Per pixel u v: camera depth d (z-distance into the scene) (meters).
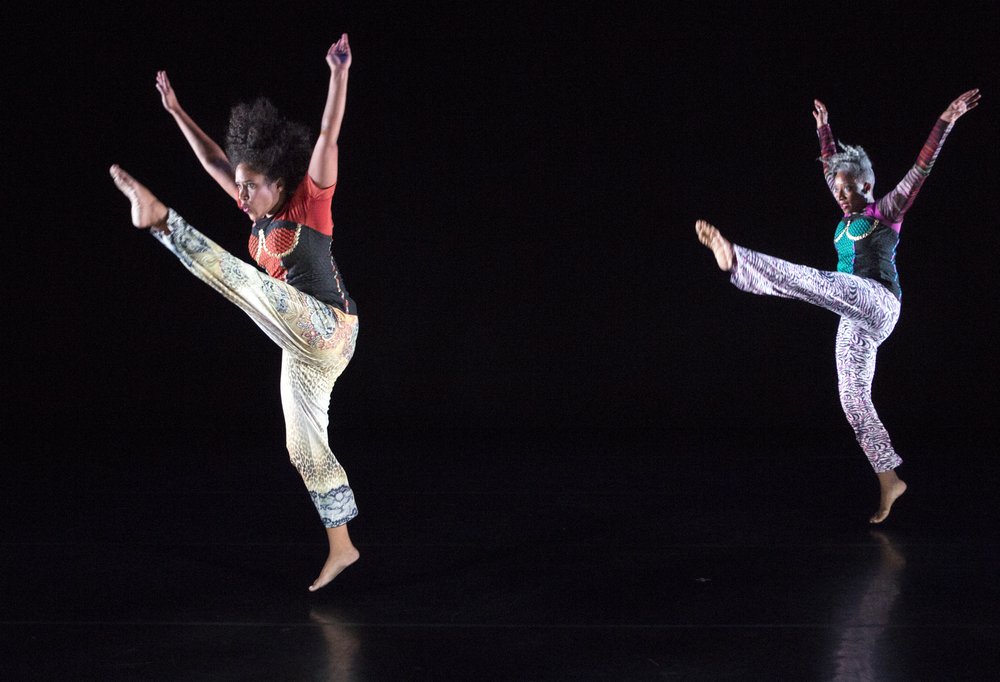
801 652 2.35
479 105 5.93
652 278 5.93
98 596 2.84
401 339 6.05
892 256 3.61
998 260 5.76
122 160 5.98
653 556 3.23
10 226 6.04
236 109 2.82
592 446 5.41
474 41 5.91
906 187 3.50
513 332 6.01
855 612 2.63
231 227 6.00
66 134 5.98
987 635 2.46
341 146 5.97
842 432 5.78
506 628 2.54
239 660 2.33
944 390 5.84
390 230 6.00
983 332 5.79
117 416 6.11
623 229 5.93
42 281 6.07
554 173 5.94
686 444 5.45
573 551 3.30
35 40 5.92
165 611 2.70
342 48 2.56
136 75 5.94
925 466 4.72
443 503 4.05
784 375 5.91
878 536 3.45
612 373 5.99
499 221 5.97
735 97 5.84
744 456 5.09
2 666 2.29
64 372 6.12
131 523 3.71
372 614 2.67
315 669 2.28
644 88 5.88
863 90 5.77
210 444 5.50
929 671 2.23
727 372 5.94
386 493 4.25
